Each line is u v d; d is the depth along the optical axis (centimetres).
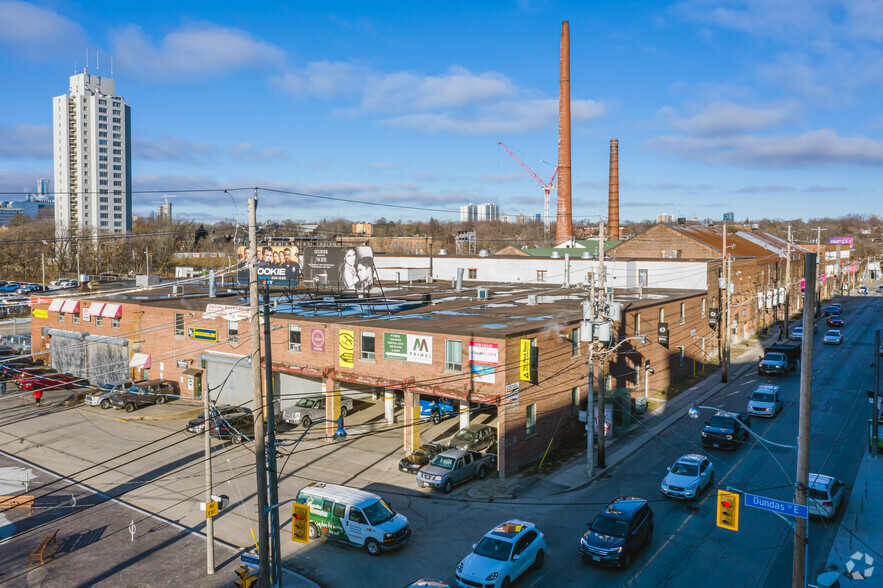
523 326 3459
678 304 5325
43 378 4800
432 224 18175
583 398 3938
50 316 5775
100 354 5256
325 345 3862
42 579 2153
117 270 13175
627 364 4425
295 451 3519
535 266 7319
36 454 3494
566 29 9644
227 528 2577
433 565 2253
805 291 1648
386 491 2955
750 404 4212
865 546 2317
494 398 3147
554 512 2705
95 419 4175
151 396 4453
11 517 2683
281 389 4303
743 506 2723
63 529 2566
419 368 3456
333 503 2458
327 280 4866
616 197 9938
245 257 5131
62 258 13238
